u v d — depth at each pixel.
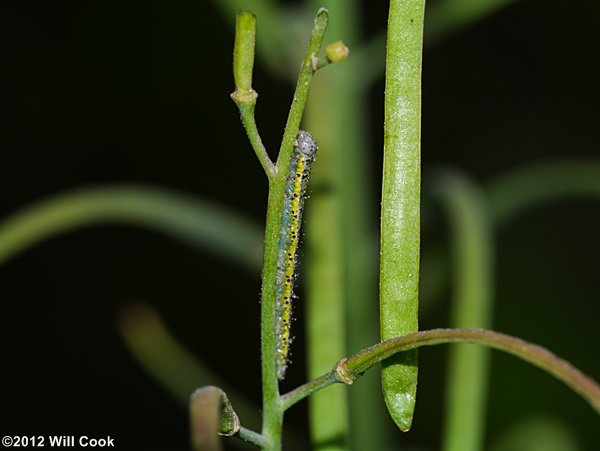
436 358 0.27
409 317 0.12
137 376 0.29
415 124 0.12
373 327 0.18
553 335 0.29
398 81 0.12
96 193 0.17
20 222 0.17
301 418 0.27
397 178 0.12
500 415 0.27
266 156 0.12
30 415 0.29
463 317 0.16
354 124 0.17
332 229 0.15
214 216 0.17
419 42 0.12
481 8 0.17
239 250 0.17
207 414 0.11
